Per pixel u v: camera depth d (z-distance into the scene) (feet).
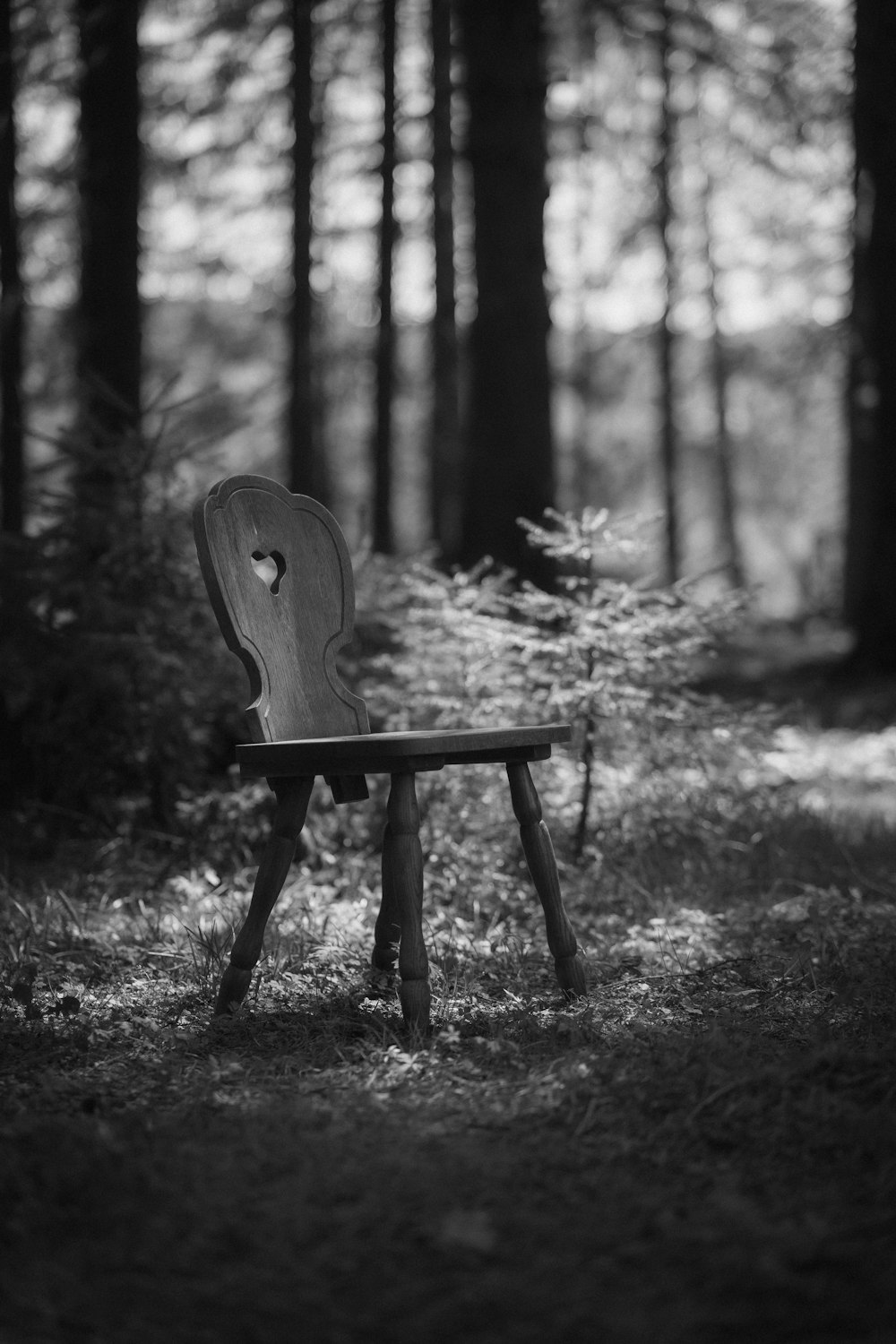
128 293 26.94
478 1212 7.18
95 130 27.14
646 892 15.43
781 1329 6.07
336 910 14.47
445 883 15.60
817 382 75.72
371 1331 6.14
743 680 40.14
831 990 11.36
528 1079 9.26
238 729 19.70
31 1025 10.59
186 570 18.40
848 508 57.82
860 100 39.27
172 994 11.56
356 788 11.76
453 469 51.80
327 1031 10.48
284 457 61.26
